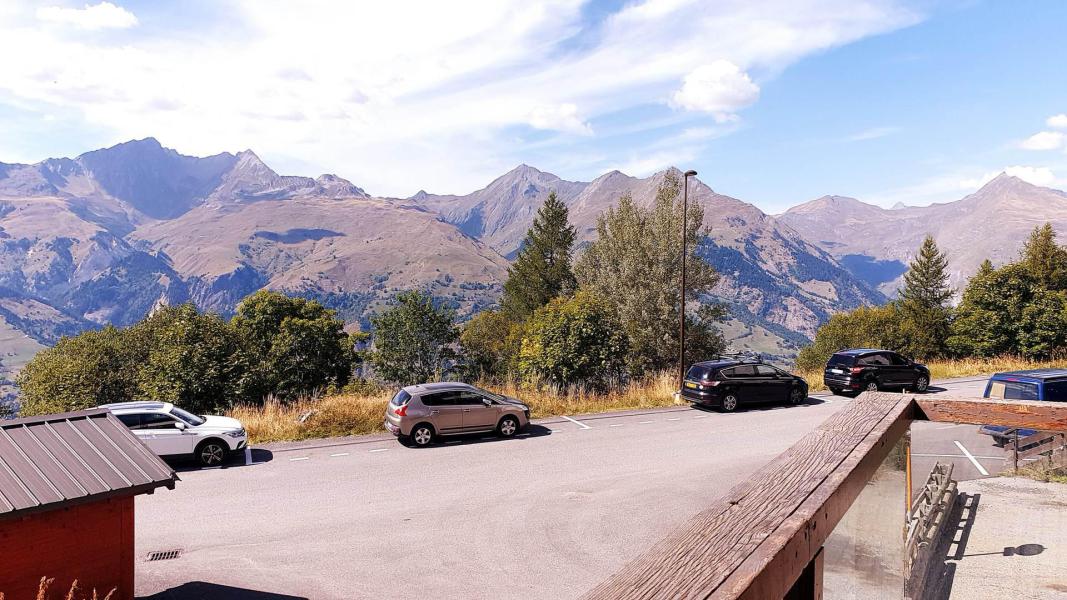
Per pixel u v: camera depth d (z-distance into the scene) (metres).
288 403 24.41
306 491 15.05
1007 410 2.80
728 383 24.39
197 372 29.58
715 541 1.45
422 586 10.14
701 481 15.35
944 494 8.36
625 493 14.56
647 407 25.53
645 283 42.69
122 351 40.78
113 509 8.09
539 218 64.38
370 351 57.56
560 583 10.13
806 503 1.64
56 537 7.70
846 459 2.02
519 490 14.95
